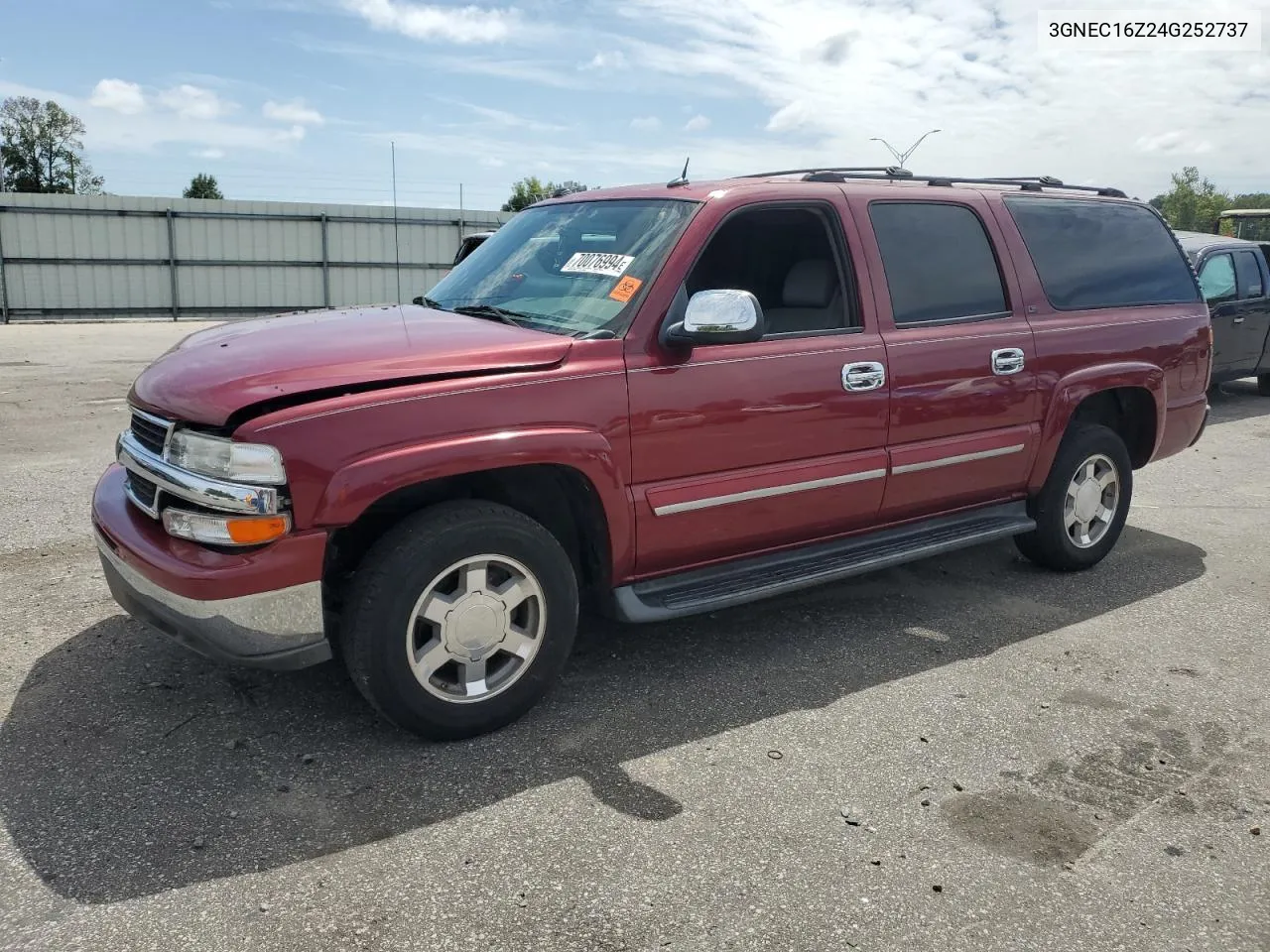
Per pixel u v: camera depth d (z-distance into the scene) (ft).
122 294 82.12
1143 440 17.40
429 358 10.09
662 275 11.45
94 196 79.56
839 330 12.89
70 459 23.98
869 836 9.14
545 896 8.15
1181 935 7.91
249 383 9.52
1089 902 8.28
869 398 12.96
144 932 7.59
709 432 11.60
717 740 10.89
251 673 12.15
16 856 8.50
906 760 10.56
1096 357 15.75
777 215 12.69
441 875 8.40
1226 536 19.49
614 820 9.29
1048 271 15.52
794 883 8.42
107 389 36.81
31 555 16.44
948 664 13.08
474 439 9.89
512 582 10.65
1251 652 13.67
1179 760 10.70
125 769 9.96
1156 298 17.20
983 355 14.17
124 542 10.00
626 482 11.10
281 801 9.45
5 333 66.54
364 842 8.84
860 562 13.25
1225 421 33.50
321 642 9.73
